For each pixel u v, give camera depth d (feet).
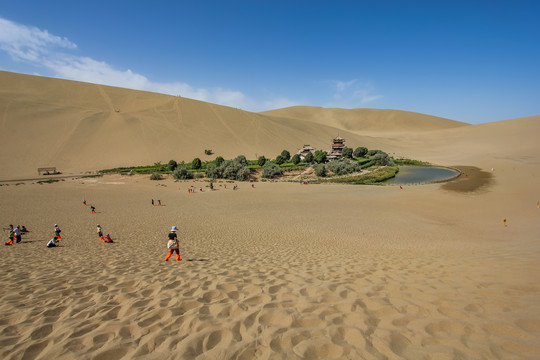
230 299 17.08
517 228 74.38
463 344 10.84
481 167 263.08
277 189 163.53
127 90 442.91
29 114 292.81
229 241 54.24
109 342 12.21
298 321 13.53
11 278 23.65
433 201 122.01
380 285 19.06
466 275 20.47
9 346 12.05
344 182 200.13
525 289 15.62
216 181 197.47
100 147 276.82
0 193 130.31
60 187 155.02
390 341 11.42
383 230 72.02
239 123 405.39
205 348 11.52
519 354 9.98
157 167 239.50
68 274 24.76
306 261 32.09
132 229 69.10
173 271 25.38
